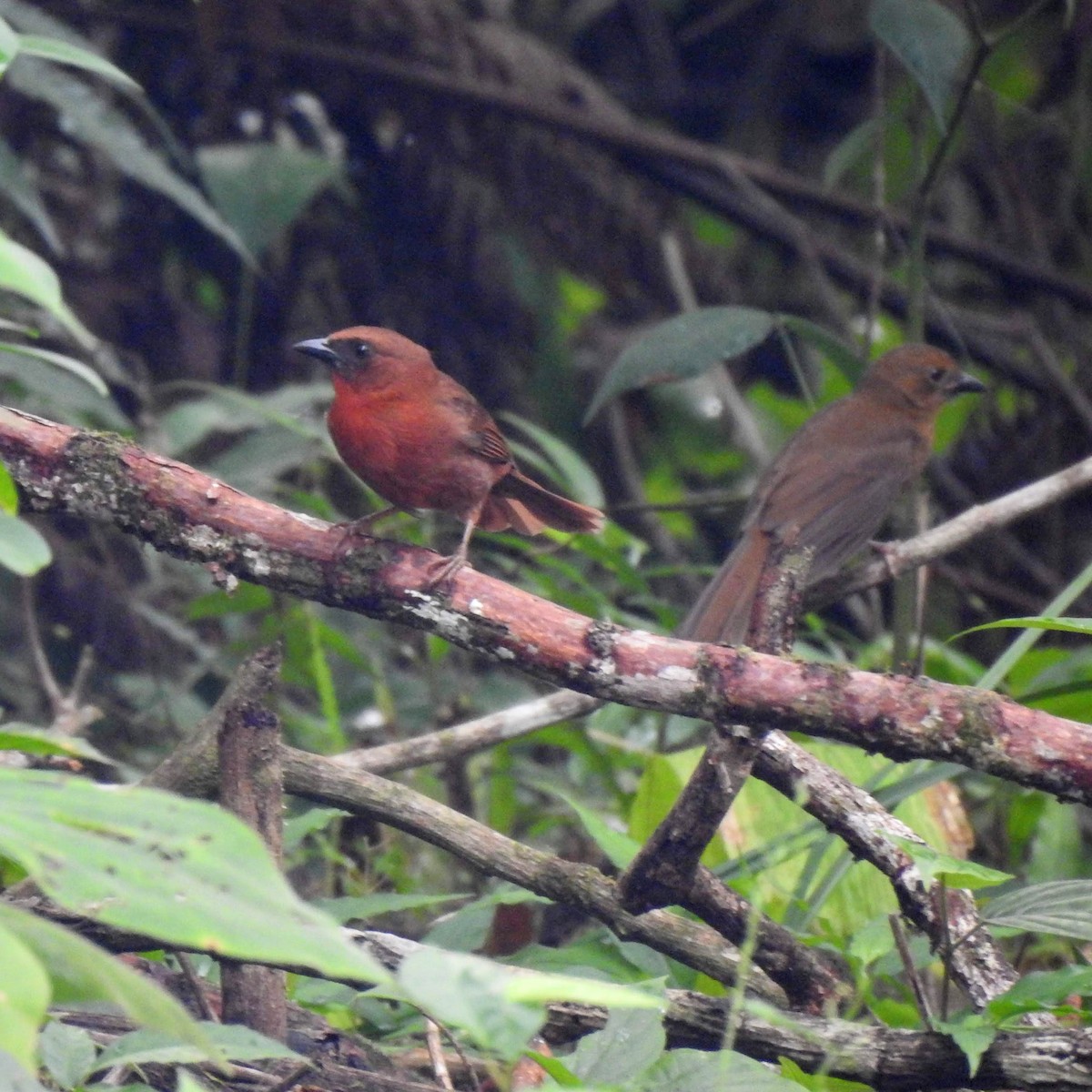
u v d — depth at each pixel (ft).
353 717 37.04
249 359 48.91
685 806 18.13
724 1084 14.88
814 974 19.58
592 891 20.34
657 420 56.54
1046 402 55.88
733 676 17.34
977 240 58.23
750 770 19.22
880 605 47.06
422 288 50.70
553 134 51.65
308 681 32.86
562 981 10.43
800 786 16.02
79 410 35.73
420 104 49.96
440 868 29.58
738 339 31.48
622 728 34.27
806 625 37.86
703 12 68.18
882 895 24.76
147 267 47.14
